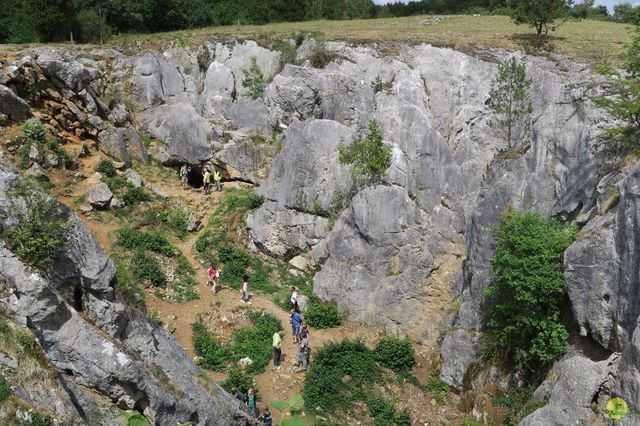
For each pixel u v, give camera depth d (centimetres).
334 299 2531
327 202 2711
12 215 1332
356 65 3422
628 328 1518
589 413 1463
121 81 3522
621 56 2128
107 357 1317
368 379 2131
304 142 2789
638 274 1487
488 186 2191
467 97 3216
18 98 2723
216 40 3991
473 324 2117
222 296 2494
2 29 4222
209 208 3062
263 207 2877
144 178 3170
